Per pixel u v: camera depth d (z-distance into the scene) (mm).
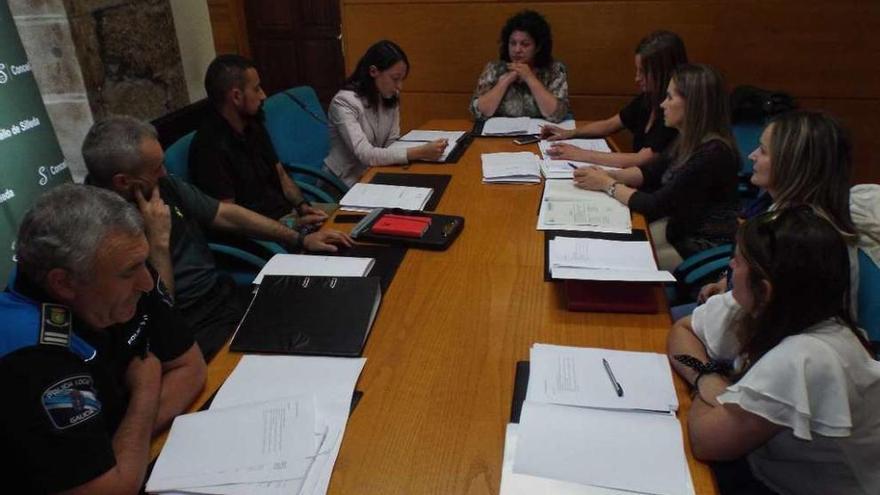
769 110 2908
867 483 1039
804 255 956
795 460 1095
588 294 1419
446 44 3545
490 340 1278
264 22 4863
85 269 920
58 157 2090
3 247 1859
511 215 1911
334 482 927
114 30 2287
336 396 1105
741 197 2607
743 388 953
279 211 2447
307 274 1519
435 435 1020
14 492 899
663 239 2119
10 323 923
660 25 3303
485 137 2820
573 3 3332
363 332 1278
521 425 1006
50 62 2094
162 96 2637
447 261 1619
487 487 914
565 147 2465
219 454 978
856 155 3396
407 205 1976
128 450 952
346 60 3695
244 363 1214
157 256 1610
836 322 997
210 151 2156
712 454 956
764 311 1011
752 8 3193
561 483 906
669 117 2076
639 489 894
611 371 1148
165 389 1118
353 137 2564
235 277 2072
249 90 2188
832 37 3188
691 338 1223
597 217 1841
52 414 860
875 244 1445
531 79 3037
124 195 1573
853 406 965
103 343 1046
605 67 3439
